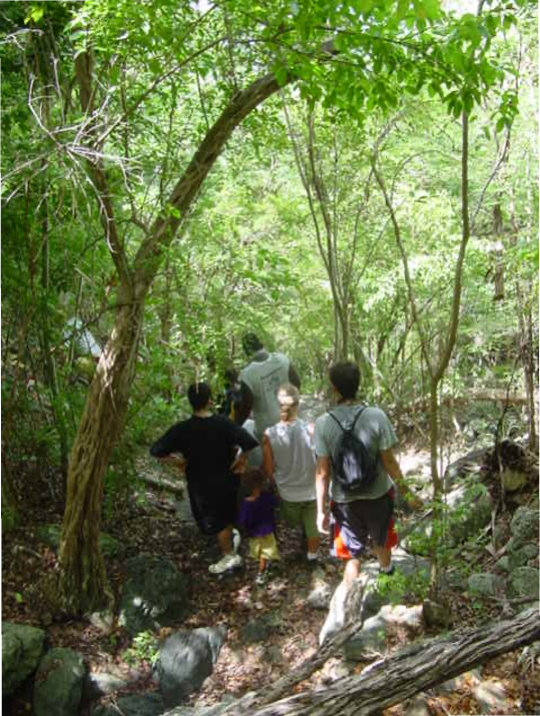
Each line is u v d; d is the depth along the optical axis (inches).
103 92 133.8
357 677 81.1
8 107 146.3
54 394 168.9
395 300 220.4
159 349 162.6
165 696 134.1
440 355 185.0
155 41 119.1
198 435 160.7
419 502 134.7
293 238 225.5
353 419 137.0
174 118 161.8
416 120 177.5
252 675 136.7
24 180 126.2
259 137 177.2
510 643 84.2
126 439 171.2
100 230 150.4
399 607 136.4
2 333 171.9
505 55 170.1
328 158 195.6
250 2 120.2
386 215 203.2
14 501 163.5
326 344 269.4
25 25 148.0
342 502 138.4
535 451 175.9
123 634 146.3
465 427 222.7
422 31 100.7
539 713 109.9
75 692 132.3
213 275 189.3
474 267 182.4
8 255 154.6
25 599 147.9
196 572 168.6
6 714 130.8
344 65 121.0
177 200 140.0
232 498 164.1
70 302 172.6
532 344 172.9
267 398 189.0
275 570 167.9
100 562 150.9
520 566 144.3
